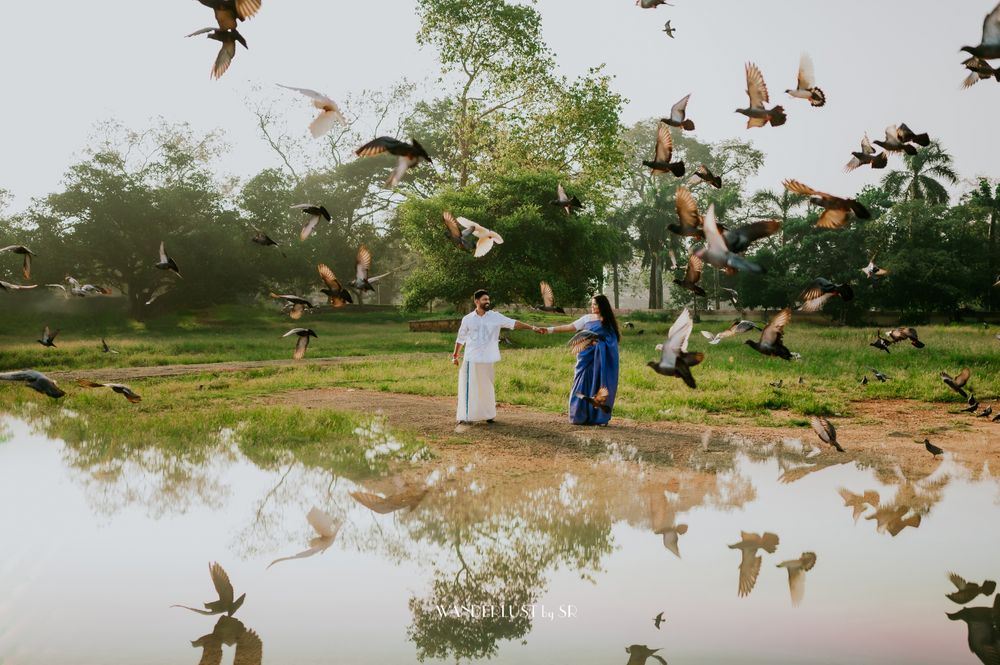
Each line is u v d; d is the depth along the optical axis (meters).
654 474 8.07
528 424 10.95
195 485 7.74
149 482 7.88
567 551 5.72
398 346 28.33
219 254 47.16
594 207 36.81
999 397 13.92
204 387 16.06
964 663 3.83
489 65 37.47
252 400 14.14
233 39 4.69
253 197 49.34
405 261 61.41
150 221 45.06
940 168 51.72
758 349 5.79
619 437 10.02
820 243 49.38
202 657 3.94
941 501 7.02
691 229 5.70
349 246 54.12
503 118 37.50
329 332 38.53
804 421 11.37
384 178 52.66
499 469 8.29
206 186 48.44
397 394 14.72
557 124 36.16
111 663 3.87
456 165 41.75
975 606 4.59
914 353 20.52
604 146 36.31
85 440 10.22
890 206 51.69
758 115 6.19
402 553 5.72
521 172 33.94
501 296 33.69
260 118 53.12
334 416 11.34
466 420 10.91
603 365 10.76
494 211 34.84
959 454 9.20
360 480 7.88
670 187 55.59
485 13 36.59
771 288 49.00
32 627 4.28
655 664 3.86
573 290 35.47
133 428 10.99
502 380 15.21
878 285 47.09
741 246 4.98
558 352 21.80
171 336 35.88
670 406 12.63
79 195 43.19
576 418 10.93
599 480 7.80
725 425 11.16
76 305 45.97
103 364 21.34
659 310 53.97
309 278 52.19
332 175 53.66
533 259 33.34
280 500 7.16
